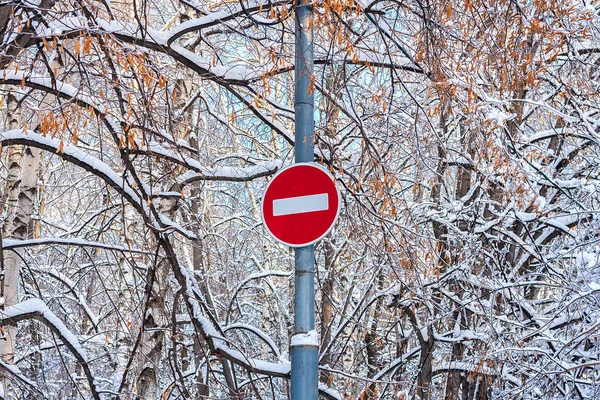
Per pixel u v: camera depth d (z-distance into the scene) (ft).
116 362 43.32
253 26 28.19
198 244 43.11
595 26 33.83
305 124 20.52
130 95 24.94
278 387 56.65
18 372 31.50
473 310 38.83
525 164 37.27
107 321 53.26
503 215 40.83
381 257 31.35
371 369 53.52
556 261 43.19
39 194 54.19
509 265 42.73
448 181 50.62
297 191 19.42
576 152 43.86
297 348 18.70
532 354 39.73
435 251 34.04
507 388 40.78
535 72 29.45
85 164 26.96
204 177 29.96
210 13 26.55
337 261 52.75
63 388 44.65
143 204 27.91
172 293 41.55
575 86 38.37
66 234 48.75
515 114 32.42
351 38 28.14
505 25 26.78
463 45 28.27
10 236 37.88
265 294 67.26
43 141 26.61
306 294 19.04
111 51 22.72
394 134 33.58
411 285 34.37
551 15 29.81
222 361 41.50
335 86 28.12
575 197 40.73
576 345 36.14
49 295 47.88
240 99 28.14
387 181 29.30
